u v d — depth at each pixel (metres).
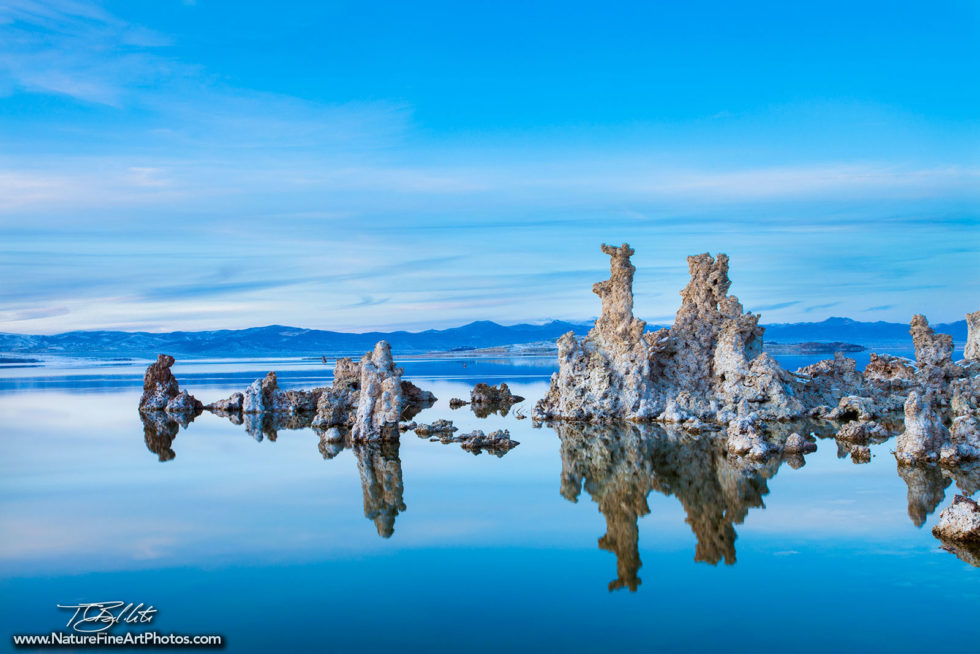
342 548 27.36
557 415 62.38
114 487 37.44
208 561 25.97
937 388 63.12
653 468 41.16
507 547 27.42
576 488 36.75
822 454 44.25
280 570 25.05
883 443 47.81
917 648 18.89
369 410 52.38
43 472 41.38
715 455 44.62
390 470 41.53
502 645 19.41
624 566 25.19
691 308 63.94
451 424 57.62
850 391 63.78
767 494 34.50
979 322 71.31
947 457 40.09
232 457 45.91
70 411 72.25
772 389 59.25
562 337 63.78
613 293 63.34
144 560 26.11
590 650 19.08
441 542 27.98
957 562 24.75
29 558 26.42
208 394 90.56
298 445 50.59
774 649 18.95
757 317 63.44
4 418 66.50
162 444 51.28
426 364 197.62
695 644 19.28
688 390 61.81
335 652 19.19
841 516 30.50
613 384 61.38
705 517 31.02
